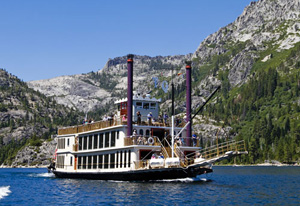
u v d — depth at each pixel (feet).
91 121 235.40
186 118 213.46
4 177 334.03
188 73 217.77
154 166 182.09
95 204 140.26
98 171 212.43
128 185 185.47
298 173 411.13
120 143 197.67
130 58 199.82
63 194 168.76
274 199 153.28
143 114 212.84
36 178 302.45
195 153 203.00
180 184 187.11
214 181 227.81
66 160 244.01
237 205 137.69
